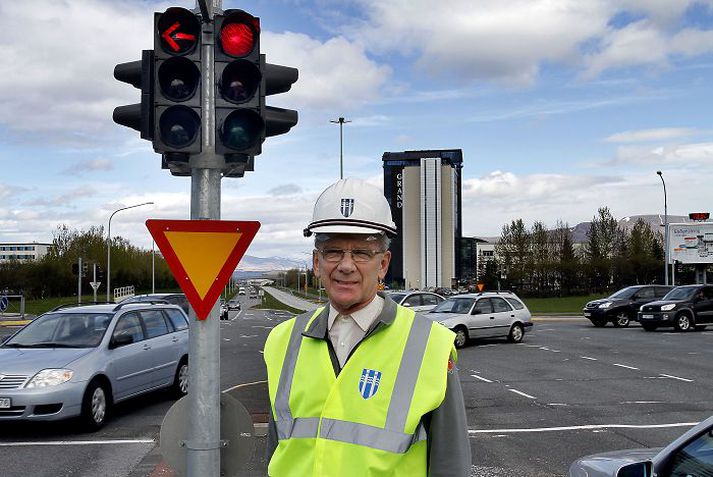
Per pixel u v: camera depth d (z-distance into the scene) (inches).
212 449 144.1
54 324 390.6
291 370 94.7
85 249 2455.7
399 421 85.1
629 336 925.2
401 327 92.4
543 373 559.2
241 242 153.8
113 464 282.4
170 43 166.4
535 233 2659.9
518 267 2615.7
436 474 87.9
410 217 4571.9
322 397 89.7
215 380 146.6
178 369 448.5
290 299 4621.1
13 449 309.4
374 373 88.5
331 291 94.4
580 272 2571.4
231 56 166.9
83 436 336.2
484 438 322.3
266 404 406.6
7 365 341.1
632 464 128.6
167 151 161.9
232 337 1017.5
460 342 773.3
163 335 438.9
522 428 344.5
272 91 182.1
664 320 995.9
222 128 163.9
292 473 88.0
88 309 406.6
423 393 86.7
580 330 1056.2
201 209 162.4
